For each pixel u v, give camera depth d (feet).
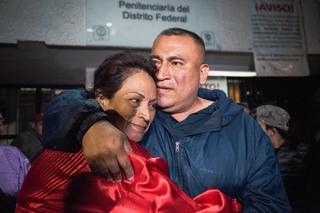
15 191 6.97
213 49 12.22
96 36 11.23
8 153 7.32
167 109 4.12
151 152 3.90
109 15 11.34
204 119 4.16
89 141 2.24
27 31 10.85
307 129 13.75
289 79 14.24
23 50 10.98
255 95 13.79
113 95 2.91
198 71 4.13
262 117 7.98
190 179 3.69
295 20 13.23
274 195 3.66
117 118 2.90
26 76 11.25
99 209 2.54
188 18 12.03
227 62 12.62
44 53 11.15
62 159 2.64
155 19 11.70
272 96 13.87
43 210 2.64
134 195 2.63
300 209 7.49
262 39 12.77
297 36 13.15
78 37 11.16
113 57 3.05
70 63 11.39
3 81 11.12
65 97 2.70
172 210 2.72
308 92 14.32
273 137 7.95
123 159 2.23
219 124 4.00
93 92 3.04
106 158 2.17
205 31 12.17
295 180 8.09
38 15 10.97
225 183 3.68
